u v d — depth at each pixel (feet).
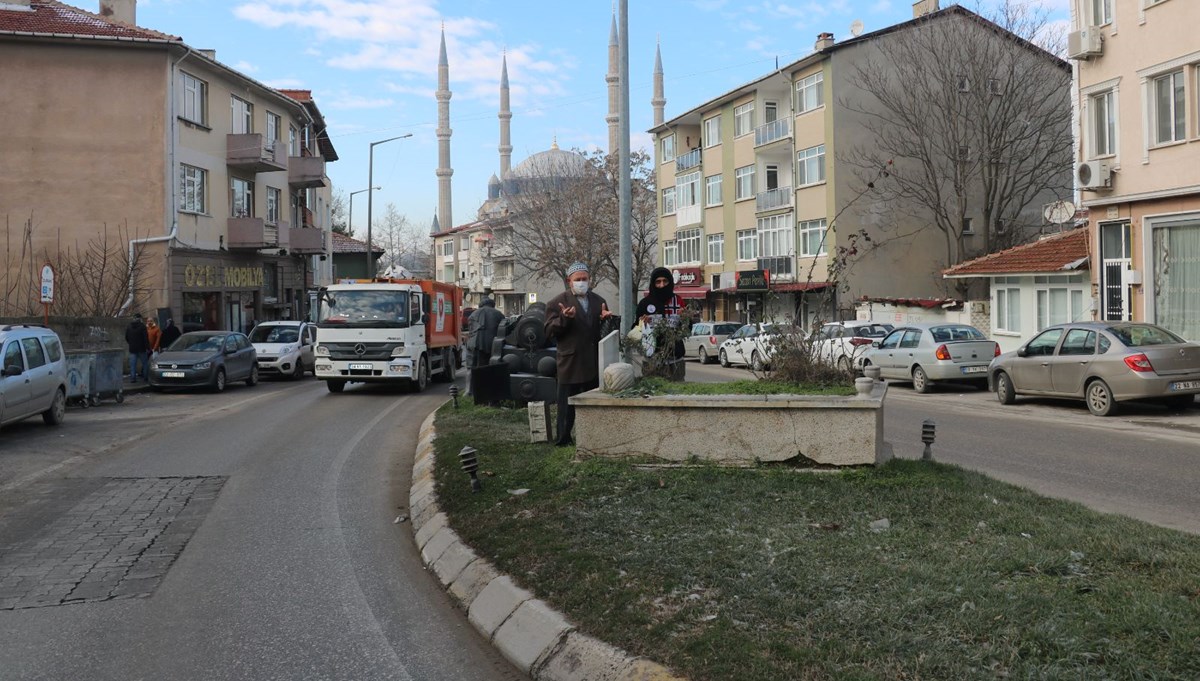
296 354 96.17
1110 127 73.51
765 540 19.42
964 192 115.85
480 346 56.18
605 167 206.18
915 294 125.18
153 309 98.12
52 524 27.66
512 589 18.34
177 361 75.66
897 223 124.88
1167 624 13.50
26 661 16.74
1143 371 49.88
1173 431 45.32
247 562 23.40
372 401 66.69
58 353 52.85
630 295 39.17
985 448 39.52
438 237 369.09
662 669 13.70
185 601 20.24
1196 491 29.01
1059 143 115.34
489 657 16.74
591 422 27.20
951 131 115.75
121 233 97.50
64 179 96.43
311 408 61.52
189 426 51.55
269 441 45.03
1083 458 36.22
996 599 15.02
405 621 18.83
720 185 164.45
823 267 127.34
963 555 17.83
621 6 39.52
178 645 17.51
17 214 95.40
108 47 97.04
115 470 36.91
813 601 15.60
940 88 117.19
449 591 20.49
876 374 27.86
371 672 16.08
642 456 26.73
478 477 28.43
